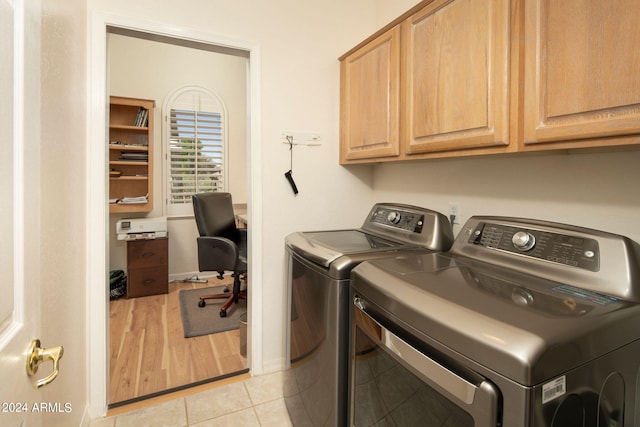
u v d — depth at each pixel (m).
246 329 2.21
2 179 0.53
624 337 0.76
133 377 2.00
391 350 0.94
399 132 1.62
